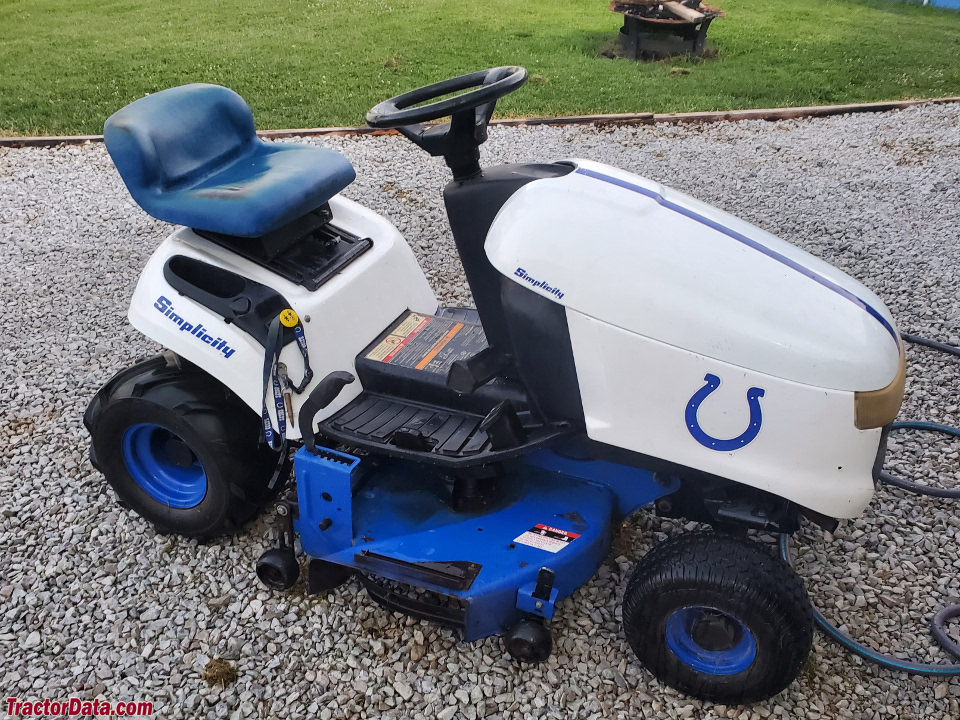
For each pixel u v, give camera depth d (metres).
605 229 1.92
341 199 2.76
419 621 2.31
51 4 9.31
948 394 3.23
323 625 2.31
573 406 2.00
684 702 2.09
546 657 2.12
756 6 9.23
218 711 2.08
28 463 2.95
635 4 7.34
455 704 2.09
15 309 3.90
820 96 6.71
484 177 2.11
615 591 2.40
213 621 2.33
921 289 3.93
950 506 2.70
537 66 7.29
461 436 2.17
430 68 7.28
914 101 6.51
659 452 1.94
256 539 2.60
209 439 2.34
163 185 2.38
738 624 1.95
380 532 2.23
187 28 8.49
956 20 8.85
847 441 1.83
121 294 4.04
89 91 6.81
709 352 1.84
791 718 2.04
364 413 2.33
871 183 5.11
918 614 2.33
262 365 2.26
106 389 2.51
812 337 1.82
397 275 2.61
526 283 1.94
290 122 6.18
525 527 2.19
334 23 8.62
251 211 2.19
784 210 4.76
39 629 2.32
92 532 2.65
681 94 6.71
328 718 2.06
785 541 2.47
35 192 5.16
